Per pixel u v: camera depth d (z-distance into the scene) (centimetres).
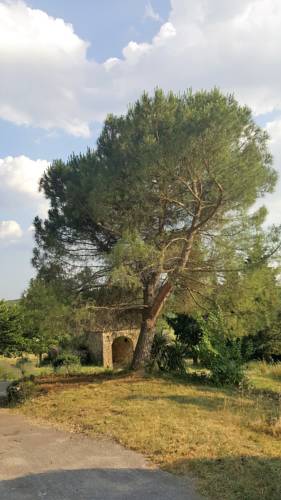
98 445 767
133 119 1329
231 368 1370
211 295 1453
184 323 1942
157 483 596
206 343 1415
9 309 3000
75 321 1342
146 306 1460
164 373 1465
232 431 809
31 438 841
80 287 1412
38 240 1539
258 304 1384
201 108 1209
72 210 1420
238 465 636
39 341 2967
